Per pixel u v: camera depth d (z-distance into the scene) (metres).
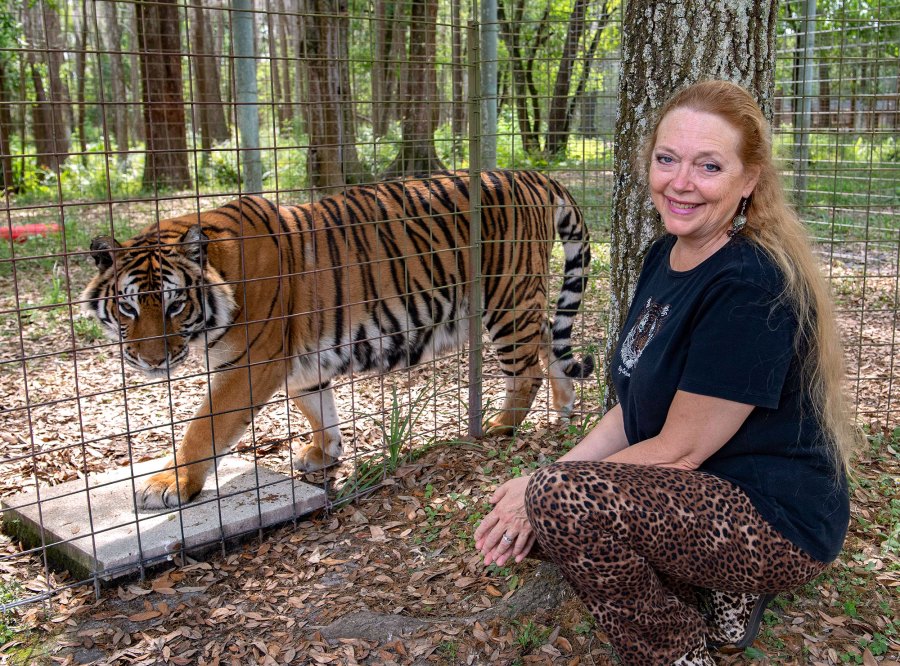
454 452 4.33
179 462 3.68
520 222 4.64
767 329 1.97
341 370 4.21
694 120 2.05
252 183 7.96
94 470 4.23
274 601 3.09
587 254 4.93
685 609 2.18
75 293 7.79
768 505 2.04
